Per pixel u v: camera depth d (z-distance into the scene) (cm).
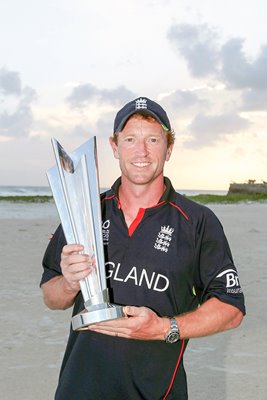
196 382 361
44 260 220
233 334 465
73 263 182
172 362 203
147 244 203
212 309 195
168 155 217
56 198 193
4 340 443
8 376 367
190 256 203
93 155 201
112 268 202
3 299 583
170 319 188
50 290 210
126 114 203
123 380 199
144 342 199
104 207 212
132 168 203
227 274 203
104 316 171
